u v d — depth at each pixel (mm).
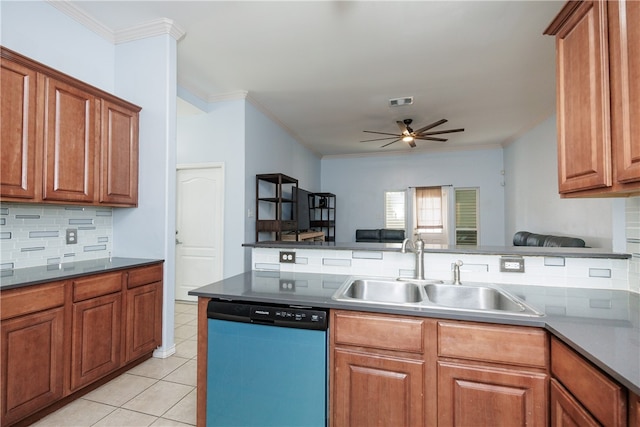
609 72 1185
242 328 1469
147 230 2637
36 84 1930
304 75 3512
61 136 2064
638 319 1157
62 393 1848
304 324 1370
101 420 1795
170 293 2650
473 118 4871
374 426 1312
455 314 1221
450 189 6945
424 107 4445
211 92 3984
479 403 1192
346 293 1581
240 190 3992
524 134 5449
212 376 1510
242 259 3975
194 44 2895
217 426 1499
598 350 895
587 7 1282
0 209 2023
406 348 1279
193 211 4234
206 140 4137
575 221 3930
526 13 2436
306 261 2072
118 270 2209
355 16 2486
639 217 1540
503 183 6586
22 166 1854
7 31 2055
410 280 1788
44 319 1764
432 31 2680
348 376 1348
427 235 7051
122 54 2734
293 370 1397
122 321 2236
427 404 1254
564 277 1677
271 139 4844
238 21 2564
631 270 1584
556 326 1087
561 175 1475
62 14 2367
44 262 2252
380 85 3744
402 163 7273
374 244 2143
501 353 1173
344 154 7609
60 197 2053
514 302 1412
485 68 3316
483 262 1782
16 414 1629
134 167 2611
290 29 2662
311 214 7238
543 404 1123
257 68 3342
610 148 1184
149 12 2469
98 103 2316
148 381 2213
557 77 1494
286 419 1404
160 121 2619
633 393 771
